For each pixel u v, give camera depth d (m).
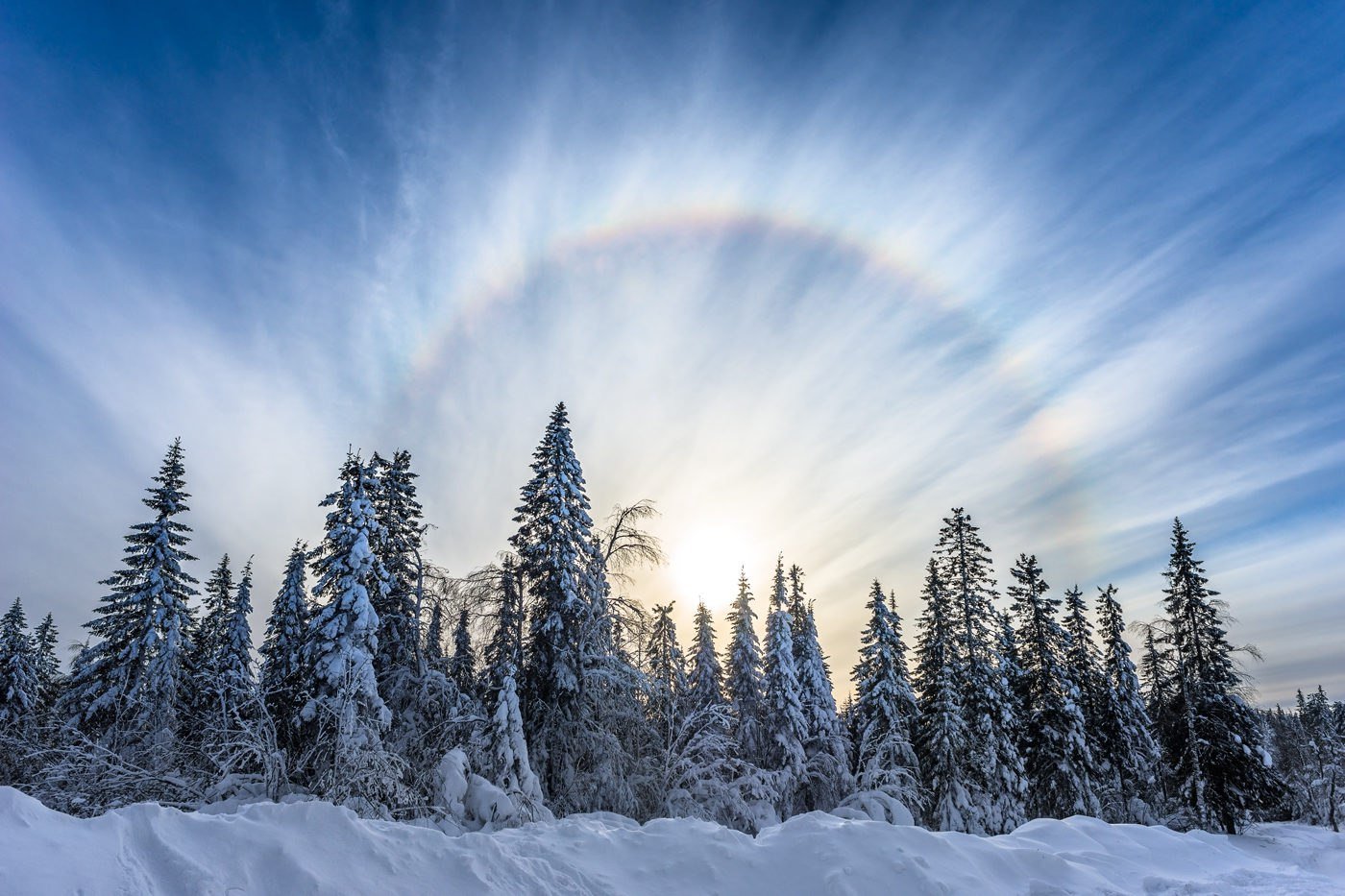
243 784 18.62
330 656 20.75
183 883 6.54
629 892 8.49
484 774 19.78
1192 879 11.75
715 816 24.22
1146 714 38.66
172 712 25.31
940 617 33.19
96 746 17.44
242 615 33.59
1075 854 11.77
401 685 24.55
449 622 26.08
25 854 6.07
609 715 24.77
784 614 34.56
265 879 6.96
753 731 34.00
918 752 33.44
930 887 8.87
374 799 16.95
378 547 25.73
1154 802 39.75
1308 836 28.80
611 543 26.52
